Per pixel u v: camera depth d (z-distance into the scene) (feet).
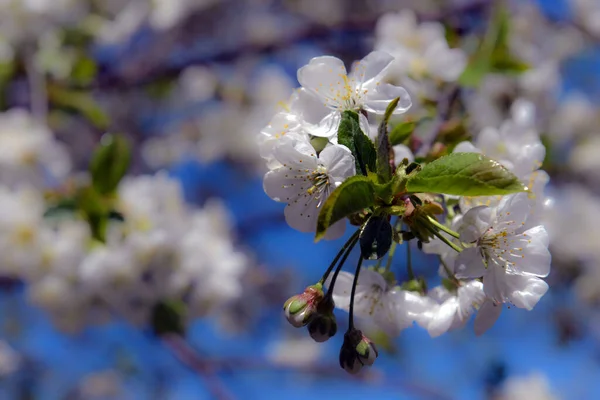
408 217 1.80
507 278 1.82
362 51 3.74
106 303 2.58
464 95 2.39
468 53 2.60
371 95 1.86
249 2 4.80
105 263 2.46
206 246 2.68
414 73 2.25
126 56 4.23
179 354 2.86
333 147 1.80
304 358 4.23
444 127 2.03
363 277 1.89
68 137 4.17
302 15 5.11
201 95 4.70
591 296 4.29
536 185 1.92
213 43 4.67
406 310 1.88
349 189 1.75
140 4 3.86
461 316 1.87
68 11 3.40
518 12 3.72
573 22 4.23
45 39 3.29
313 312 1.82
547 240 1.82
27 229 2.49
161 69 3.84
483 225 1.82
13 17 3.24
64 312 2.56
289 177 1.83
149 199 2.56
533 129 2.05
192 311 2.68
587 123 4.42
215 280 2.67
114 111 4.71
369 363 1.82
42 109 3.12
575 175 4.44
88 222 2.48
